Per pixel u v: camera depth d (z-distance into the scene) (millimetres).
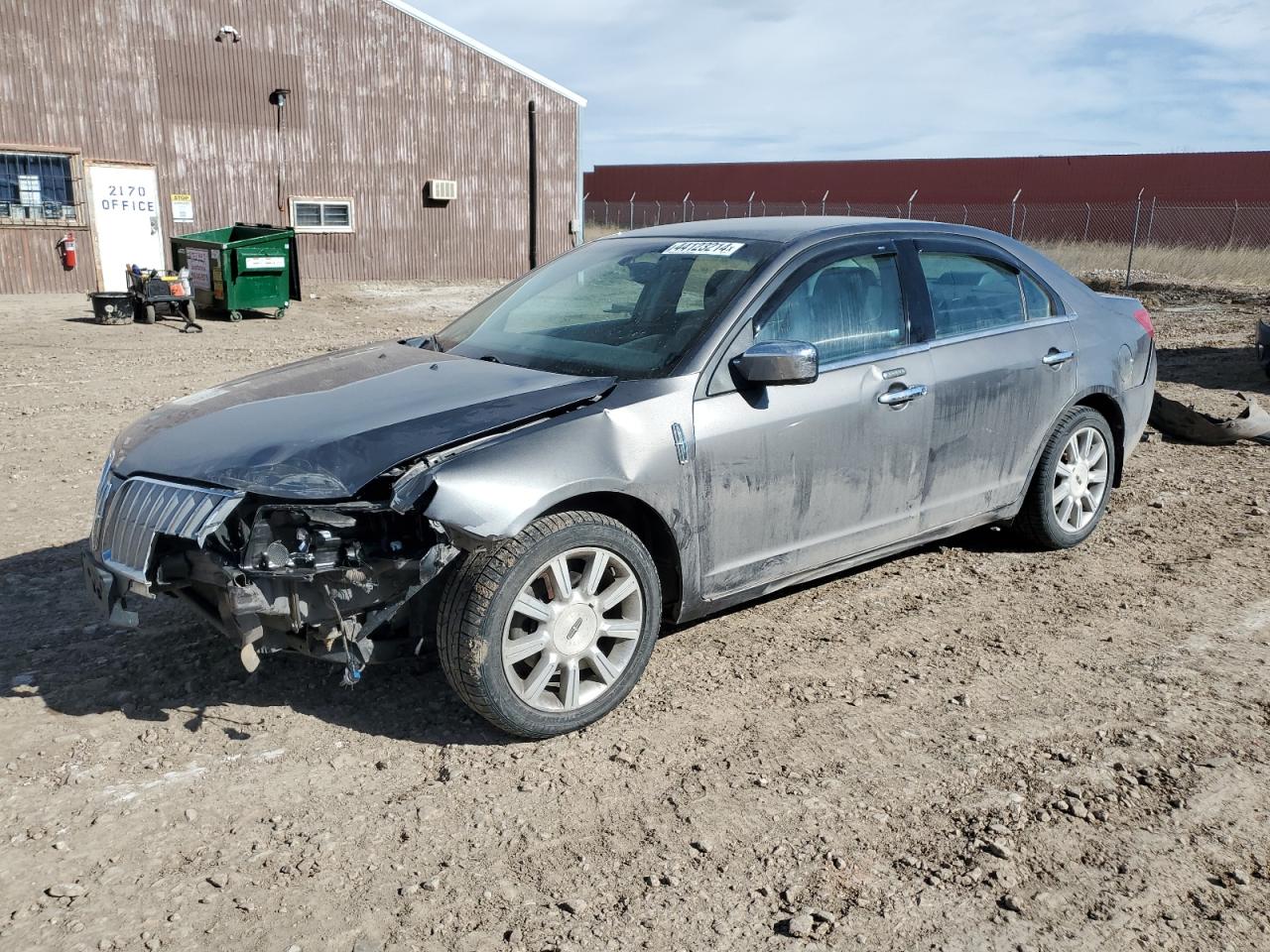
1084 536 5355
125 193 19797
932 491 4523
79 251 19422
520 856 2859
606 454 3455
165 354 12391
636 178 50219
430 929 2568
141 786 3186
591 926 2576
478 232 25047
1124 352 5328
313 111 21938
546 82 25250
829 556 4238
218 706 3688
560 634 3391
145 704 3697
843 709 3678
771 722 3588
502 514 3188
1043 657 4086
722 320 3842
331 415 3539
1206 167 34531
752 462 3832
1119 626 4383
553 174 26016
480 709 3318
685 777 3244
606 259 4648
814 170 44125
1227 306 18094
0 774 3234
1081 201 37156
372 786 3197
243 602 3074
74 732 3500
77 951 2477
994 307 4809
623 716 3635
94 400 9172
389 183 23344
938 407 4406
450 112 23953
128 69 19453
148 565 3248
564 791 3168
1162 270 23641
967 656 4102
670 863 2826
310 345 13633
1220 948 2494
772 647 4188
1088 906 2641
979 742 3447
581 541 3371
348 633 3209
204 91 20453
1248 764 3305
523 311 4523
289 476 3178
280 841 2922
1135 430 5570
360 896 2688
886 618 4480
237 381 4215
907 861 2830
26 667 3963
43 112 18641
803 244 4164
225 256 16188
